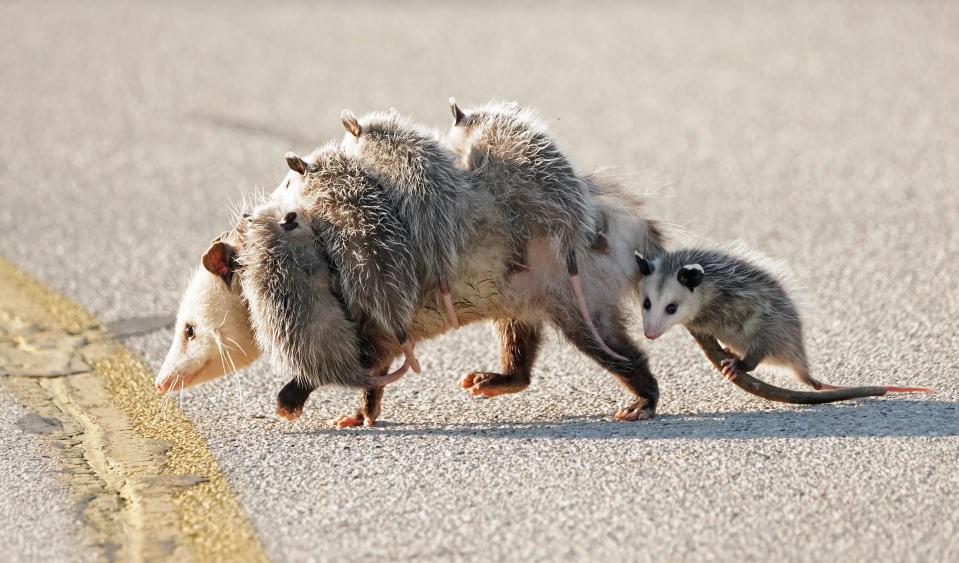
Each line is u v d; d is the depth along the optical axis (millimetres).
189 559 9672
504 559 9352
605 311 13461
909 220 22484
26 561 9734
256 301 12594
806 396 13133
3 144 30344
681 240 15594
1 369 15383
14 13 50688
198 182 26531
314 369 12680
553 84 36688
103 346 16359
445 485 10898
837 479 10617
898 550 9273
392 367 15625
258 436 12750
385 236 12445
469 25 46750
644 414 12914
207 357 13430
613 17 47688
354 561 9414
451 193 12578
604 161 28109
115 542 10094
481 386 13992
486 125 13086
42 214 23984
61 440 12773
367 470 11414
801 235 21828
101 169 27828
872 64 38062
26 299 18656
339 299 12664
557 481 10867
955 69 36812
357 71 38781
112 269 20297
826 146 29016
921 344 15328
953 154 27656
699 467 11039
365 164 12734
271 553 9664
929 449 11234
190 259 20859
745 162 27828
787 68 38125
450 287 12953
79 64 40719
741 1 50000
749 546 9430
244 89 36531
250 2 52844
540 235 12844
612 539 9633
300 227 12602
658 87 36219
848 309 17234
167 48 43312
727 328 13828
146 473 11633
